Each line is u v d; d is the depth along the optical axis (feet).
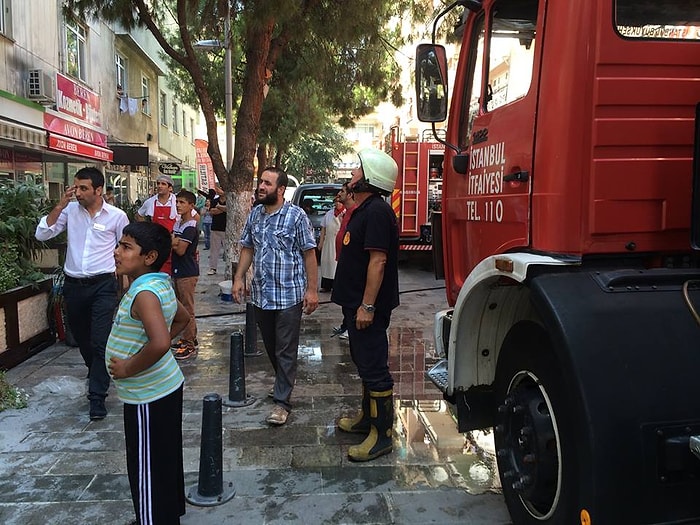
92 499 10.86
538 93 8.52
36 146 37.88
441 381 11.60
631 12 8.06
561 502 7.79
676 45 8.11
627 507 6.73
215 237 40.47
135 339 8.61
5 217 20.29
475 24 11.52
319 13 29.73
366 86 41.75
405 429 14.23
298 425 14.40
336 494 11.12
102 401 14.60
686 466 6.79
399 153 41.60
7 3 37.81
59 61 46.16
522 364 8.83
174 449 9.02
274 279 14.19
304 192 47.11
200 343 22.33
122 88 65.46
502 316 10.25
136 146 57.88
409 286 37.17
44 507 10.59
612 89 8.03
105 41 58.08
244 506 10.68
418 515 10.41
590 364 6.94
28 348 19.57
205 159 72.38
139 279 8.63
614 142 8.09
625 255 8.41
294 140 60.29
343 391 16.97
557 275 7.82
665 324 7.22
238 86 53.11
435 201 42.68
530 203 8.77
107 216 14.71
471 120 11.53
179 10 27.25
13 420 14.52
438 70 11.72
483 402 10.86
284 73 44.06
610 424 6.74
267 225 14.24
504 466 9.48
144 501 8.76
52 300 21.04
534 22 8.93
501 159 9.76
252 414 15.12
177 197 19.43
